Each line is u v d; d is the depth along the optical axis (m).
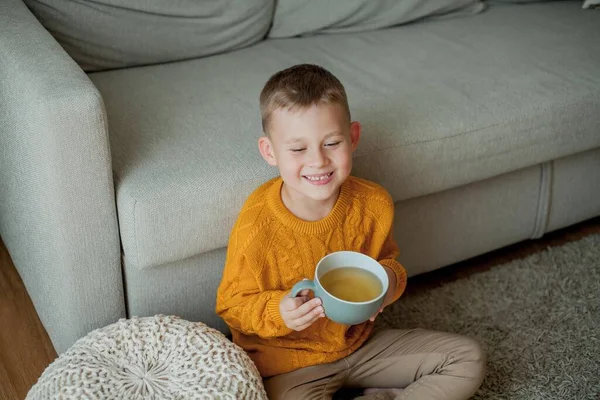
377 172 1.46
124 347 1.18
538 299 1.70
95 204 1.25
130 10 1.69
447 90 1.65
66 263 1.28
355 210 1.27
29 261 1.48
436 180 1.54
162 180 1.27
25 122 1.20
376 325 1.59
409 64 1.79
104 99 1.56
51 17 1.61
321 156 1.14
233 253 1.25
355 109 1.54
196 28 1.78
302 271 1.25
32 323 1.60
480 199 1.72
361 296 1.08
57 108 1.14
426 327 1.60
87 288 1.32
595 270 1.81
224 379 1.12
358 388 1.41
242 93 1.60
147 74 1.71
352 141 1.29
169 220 1.26
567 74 1.75
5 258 1.81
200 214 1.28
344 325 1.28
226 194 1.29
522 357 1.52
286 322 1.13
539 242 1.96
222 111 1.51
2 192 1.56
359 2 1.98
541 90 1.67
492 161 1.60
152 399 1.09
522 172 1.76
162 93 1.60
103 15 1.66
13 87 1.25
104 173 1.23
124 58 1.73
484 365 1.31
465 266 1.85
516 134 1.59
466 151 1.54
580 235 2.00
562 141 1.68
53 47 1.31
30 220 1.35
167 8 1.72
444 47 1.92
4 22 1.39
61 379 1.11
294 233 1.23
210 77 1.69
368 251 1.33
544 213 1.85
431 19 2.14
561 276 1.79
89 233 1.27
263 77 1.69
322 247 1.25
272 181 1.31
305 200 1.23
